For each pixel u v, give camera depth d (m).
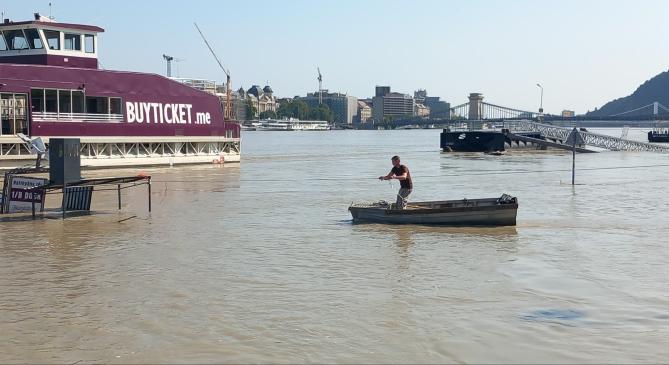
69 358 13.82
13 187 34.31
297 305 17.52
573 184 50.66
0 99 57.66
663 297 18.27
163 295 18.52
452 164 81.62
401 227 30.19
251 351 14.19
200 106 76.19
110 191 46.88
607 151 122.31
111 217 33.78
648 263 22.52
